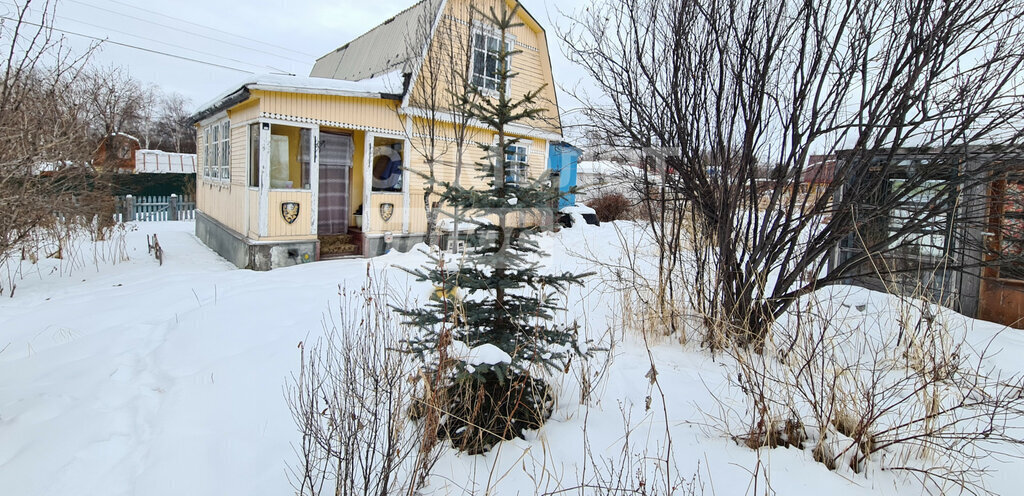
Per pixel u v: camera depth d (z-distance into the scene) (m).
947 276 5.36
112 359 4.23
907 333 3.67
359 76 12.31
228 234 10.08
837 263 5.86
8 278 8.09
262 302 5.88
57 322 5.51
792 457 2.65
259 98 8.31
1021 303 5.01
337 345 4.27
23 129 5.40
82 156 8.49
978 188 4.70
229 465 2.71
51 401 3.39
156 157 25.64
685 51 4.23
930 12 3.39
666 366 3.98
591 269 7.37
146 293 6.76
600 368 3.85
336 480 2.33
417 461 2.36
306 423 2.44
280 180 9.25
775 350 3.83
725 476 2.50
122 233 13.34
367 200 9.55
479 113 3.03
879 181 3.80
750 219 4.18
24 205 6.28
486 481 2.47
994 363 3.87
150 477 2.60
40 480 2.57
